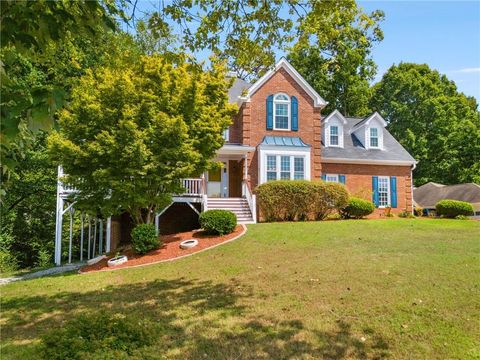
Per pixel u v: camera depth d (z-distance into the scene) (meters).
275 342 5.30
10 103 2.38
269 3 6.02
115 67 6.39
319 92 34.16
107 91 12.27
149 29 5.85
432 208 31.36
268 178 19.78
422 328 5.59
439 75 43.78
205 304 7.12
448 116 37.94
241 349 5.09
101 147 12.05
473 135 34.97
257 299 7.27
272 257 10.70
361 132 23.89
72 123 12.34
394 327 5.68
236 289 8.05
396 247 11.03
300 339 5.38
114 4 5.15
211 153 14.47
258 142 20.30
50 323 6.50
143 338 4.95
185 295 7.86
